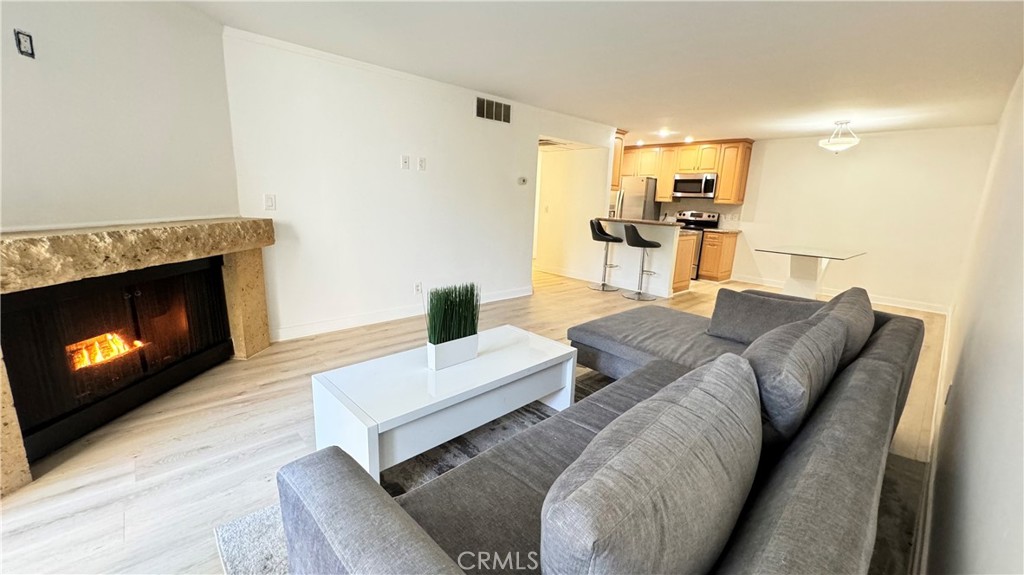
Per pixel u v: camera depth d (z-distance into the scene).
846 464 0.81
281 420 2.27
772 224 6.52
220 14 2.66
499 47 3.01
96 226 2.23
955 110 4.14
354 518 0.77
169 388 2.54
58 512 1.61
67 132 2.09
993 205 2.89
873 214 5.65
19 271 1.67
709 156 6.66
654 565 0.61
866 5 2.19
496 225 4.84
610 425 0.84
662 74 3.45
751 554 0.65
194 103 2.71
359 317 3.88
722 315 2.58
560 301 5.16
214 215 2.91
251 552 1.46
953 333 3.38
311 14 2.59
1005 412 0.97
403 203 3.97
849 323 1.59
